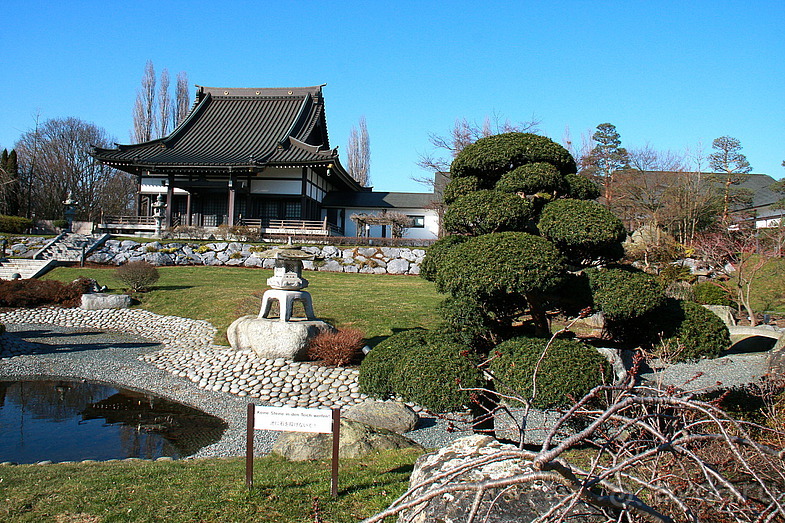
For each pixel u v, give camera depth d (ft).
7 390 40.27
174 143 126.72
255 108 142.82
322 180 133.39
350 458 24.53
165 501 18.08
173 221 118.73
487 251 23.94
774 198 127.54
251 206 122.62
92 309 66.13
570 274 26.43
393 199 134.41
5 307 66.49
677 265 74.90
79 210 173.17
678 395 10.06
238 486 19.54
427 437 30.42
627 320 27.30
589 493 8.41
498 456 9.34
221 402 38.14
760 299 71.46
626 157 124.16
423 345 23.29
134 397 39.40
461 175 29.14
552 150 27.81
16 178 148.87
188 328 57.67
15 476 21.21
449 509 11.68
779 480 12.43
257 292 69.31
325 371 41.88
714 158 122.83
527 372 20.35
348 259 95.40
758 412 19.54
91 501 18.08
